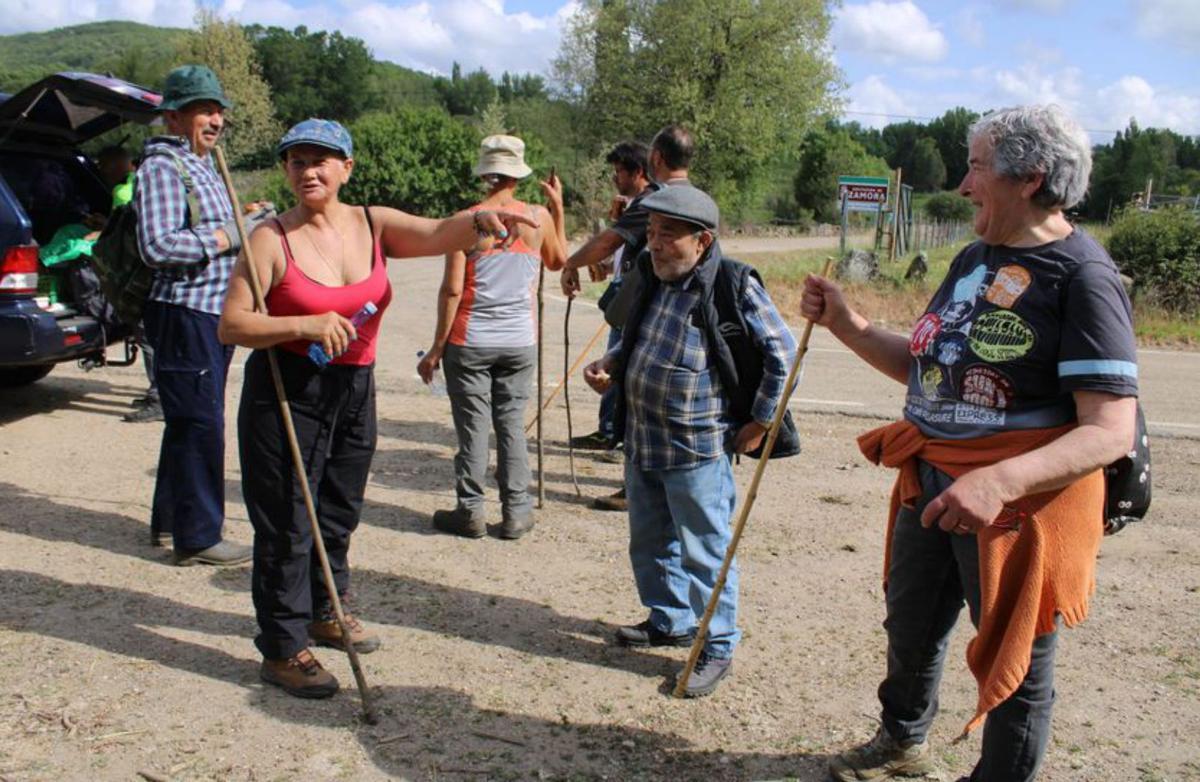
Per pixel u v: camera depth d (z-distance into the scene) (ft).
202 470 15.08
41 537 16.20
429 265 65.77
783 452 12.16
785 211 208.33
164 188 14.23
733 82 136.36
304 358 11.10
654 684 12.37
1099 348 7.78
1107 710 12.04
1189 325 48.57
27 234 21.26
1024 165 8.00
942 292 9.04
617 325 12.87
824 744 11.13
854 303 51.83
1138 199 73.31
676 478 12.01
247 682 11.94
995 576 8.18
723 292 11.67
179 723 10.98
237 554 15.49
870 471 22.00
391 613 14.05
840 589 15.49
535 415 25.73
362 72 270.26
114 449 21.52
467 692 11.96
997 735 8.78
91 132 24.41
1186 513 19.69
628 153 18.52
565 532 17.61
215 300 14.73
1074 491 8.21
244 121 144.36
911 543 9.33
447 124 114.73
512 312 16.49
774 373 11.67
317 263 11.07
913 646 9.70
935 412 8.87
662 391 11.82
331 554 12.58
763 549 17.10
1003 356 8.26
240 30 151.33
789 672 12.77
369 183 111.14
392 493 19.26
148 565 15.34
